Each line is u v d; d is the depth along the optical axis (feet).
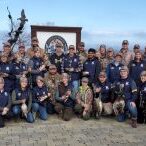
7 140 13.47
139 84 16.48
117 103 16.35
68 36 19.97
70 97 16.81
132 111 15.57
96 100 16.62
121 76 16.57
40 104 16.56
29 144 13.01
